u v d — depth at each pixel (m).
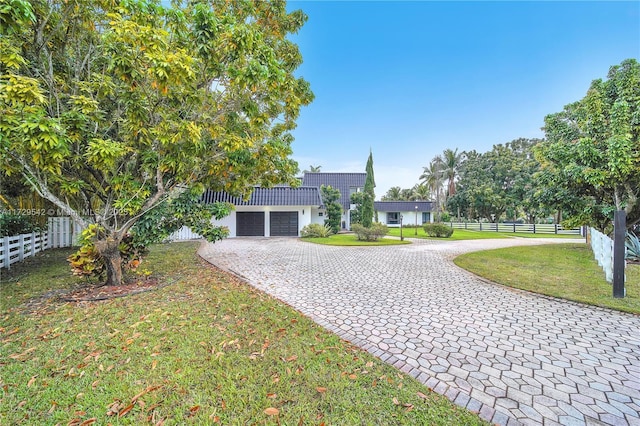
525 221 37.72
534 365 3.09
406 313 4.76
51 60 4.69
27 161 4.52
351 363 3.03
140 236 5.90
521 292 6.04
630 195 9.93
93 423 2.11
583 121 10.96
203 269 8.11
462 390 2.62
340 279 7.26
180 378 2.67
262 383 2.61
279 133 7.21
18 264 8.25
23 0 3.15
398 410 2.28
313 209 23.03
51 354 3.10
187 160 5.19
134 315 4.26
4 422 2.10
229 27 4.44
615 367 3.06
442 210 41.75
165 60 3.70
